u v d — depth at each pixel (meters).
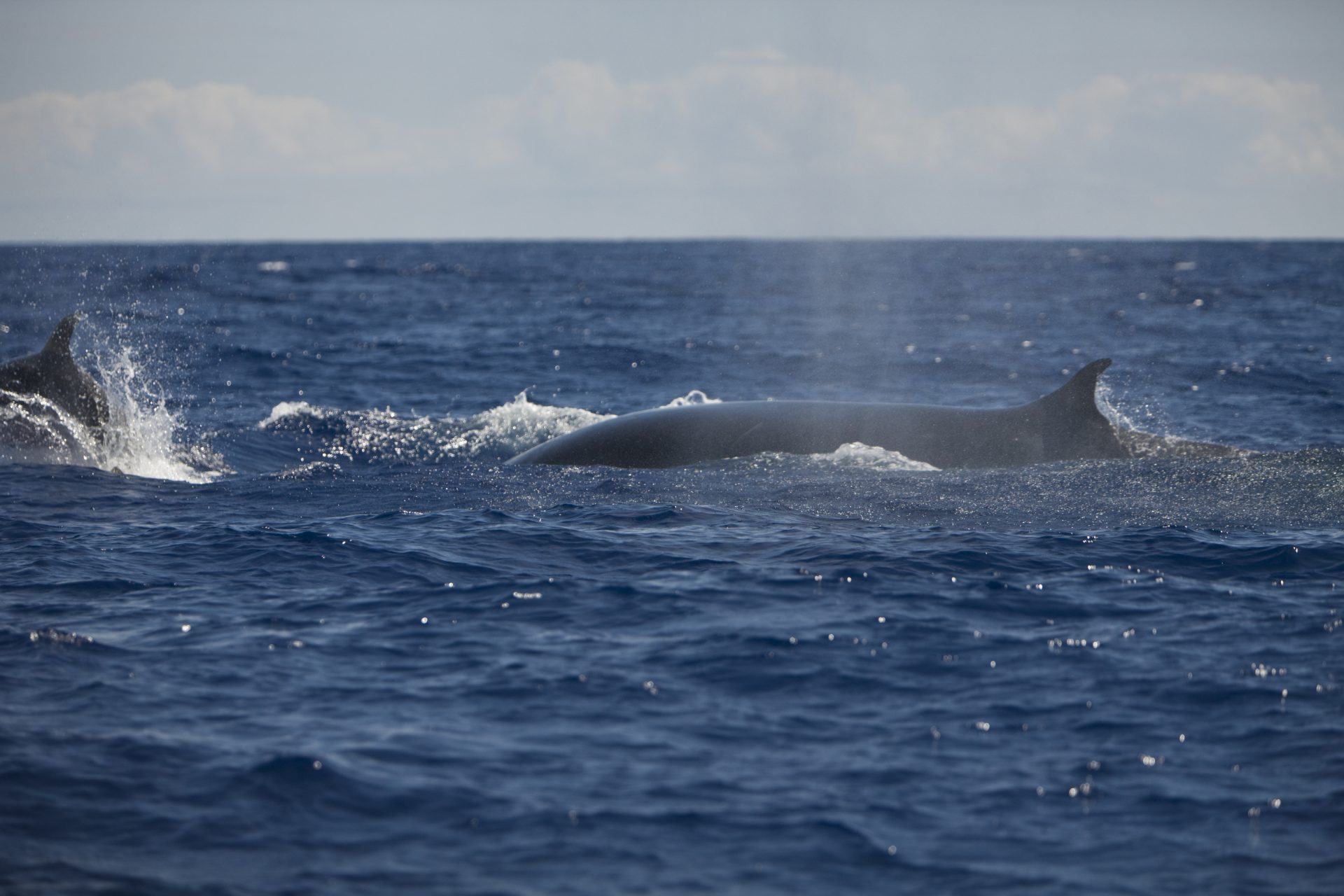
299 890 17.19
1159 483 43.88
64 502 42.44
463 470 49.34
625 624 28.44
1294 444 61.34
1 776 20.30
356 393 83.75
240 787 20.02
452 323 147.12
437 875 17.62
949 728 22.64
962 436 49.50
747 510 40.78
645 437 50.78
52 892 17.05
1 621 28.52
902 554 34.59
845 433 50.16
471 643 27.05
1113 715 23.17
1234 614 29.14
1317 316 154.25
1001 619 28.80
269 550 35.16
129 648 26.67
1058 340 124.62
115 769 20.59
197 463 53.47
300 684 24.56
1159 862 18.19
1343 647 26.73
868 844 18.62
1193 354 106.94
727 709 23.45
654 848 18.42
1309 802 19.83
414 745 21.66
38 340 112.44
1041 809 19.69
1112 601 30.17
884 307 179.88
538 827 18.97
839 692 24.33
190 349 106.56
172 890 17.16
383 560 34.09
